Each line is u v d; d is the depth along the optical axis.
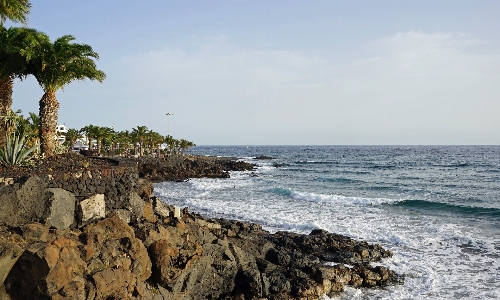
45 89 19.97
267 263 15.64
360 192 44.44
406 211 29.97
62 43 18.72
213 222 20.47
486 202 35.69
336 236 20.64
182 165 70.69
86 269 9.58
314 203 33.78
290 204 33.12
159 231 12.55
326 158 137.88
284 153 195.75
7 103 18.41
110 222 11.45
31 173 12.88
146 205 15.41
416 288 15.15
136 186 16.58
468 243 20.69
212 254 14.12
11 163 15.74
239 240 17.72
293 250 17.86
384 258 18.19
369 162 109.25
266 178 63.38
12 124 24.00
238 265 14.58
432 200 36.88
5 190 10.15
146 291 10.90
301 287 14.23
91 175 14.34
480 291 14.78
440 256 18.62
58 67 18.78
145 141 84.25
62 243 9.29
